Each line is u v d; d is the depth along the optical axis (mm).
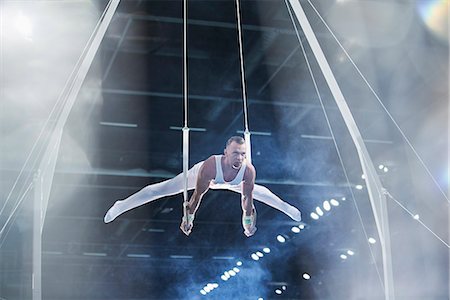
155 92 12602
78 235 18859
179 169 14961
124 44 11234
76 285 21938
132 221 18297
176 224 18641
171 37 11203
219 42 11430
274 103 13086
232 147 7309
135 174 14719
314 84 12461
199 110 13414
